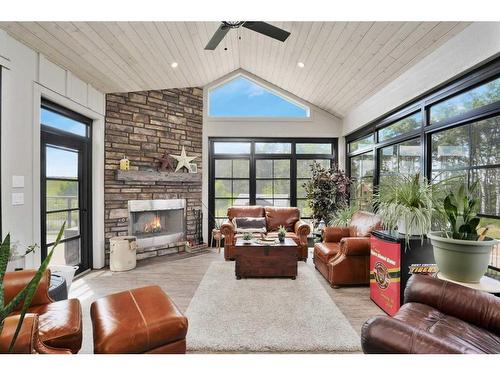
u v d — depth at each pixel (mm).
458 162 2686
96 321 1542
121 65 3615
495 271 2273
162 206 4828
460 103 2648
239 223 4852
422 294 1759
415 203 2557
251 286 3238
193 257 4727
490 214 2314
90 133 4027
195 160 5391
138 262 4391
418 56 2980
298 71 4547
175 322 1582
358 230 3658
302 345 2035
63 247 3541
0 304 915
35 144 2797
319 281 3434
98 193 4059
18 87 2600
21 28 2488
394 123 3900
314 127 5641
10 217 2498
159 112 4848
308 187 5215
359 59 3490
